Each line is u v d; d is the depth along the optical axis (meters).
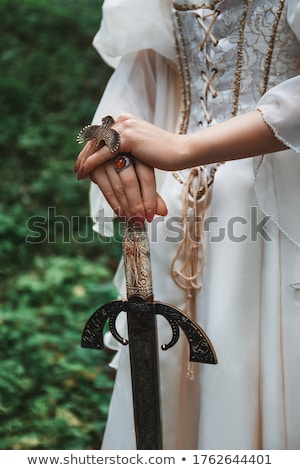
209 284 1.70
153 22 1.82
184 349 1.80
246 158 1.63
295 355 1.66
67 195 4.84
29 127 5.69
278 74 1.66
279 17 1.62
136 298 1.57
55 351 3.19
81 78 6.39
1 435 2.57
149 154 1.55
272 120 1.50
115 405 1.87
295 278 1.65
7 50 6.66
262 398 1.70
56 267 4.06
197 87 1.77
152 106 1.96
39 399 2.79
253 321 1.69
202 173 1.73
